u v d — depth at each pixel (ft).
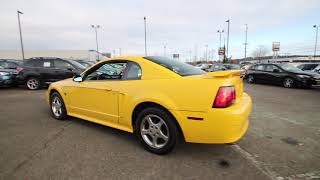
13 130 14.98
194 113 9.98
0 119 17.72
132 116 12.22
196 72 12.27
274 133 14.69
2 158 10.84
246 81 51.03
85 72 15.21
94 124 16.34
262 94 32.63
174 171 9.75
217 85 9.62
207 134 9.91
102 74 14.15
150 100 11.08
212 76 9.85
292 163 10.53
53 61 36.22
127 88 12.19
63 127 15.62
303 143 12.99
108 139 13.37
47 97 18.71
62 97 16.85
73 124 16.34
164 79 11.09
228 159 10.91
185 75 11.23
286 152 11.75
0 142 12.84
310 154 11.50
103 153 11.45
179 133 11.02
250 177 9.32
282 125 16.48
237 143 12.89
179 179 9.13
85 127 15.64
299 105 24.12
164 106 10.64
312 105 24.14
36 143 12.69
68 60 36.65
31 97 28.71
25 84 36.76
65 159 10.76
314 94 32.76
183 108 10.20
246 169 9.96
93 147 12.19
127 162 10.52
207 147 12.25
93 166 10.11
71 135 14.02
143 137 11.75
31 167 9.97
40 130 14.98
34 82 36.29
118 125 13.19
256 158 11.03
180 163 10.46
